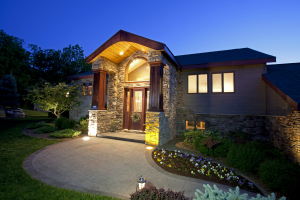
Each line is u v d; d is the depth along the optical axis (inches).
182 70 386.0
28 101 1002.1
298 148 190.9
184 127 370.3
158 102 274.7
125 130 367.9
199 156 218.5
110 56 351.3
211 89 355.6
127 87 374.9
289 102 197.8
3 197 114.0
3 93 619.5
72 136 311.1
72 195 120.6
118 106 378.3
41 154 214.5
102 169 175.6
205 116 356.5
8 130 363.3
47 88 466.9
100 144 268.2
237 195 69.3
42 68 1103.0
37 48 1106.1
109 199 117.2
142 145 267.3
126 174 165.5
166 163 197.8
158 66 281.1
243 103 326.3
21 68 895.7
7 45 815.7
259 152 190.2
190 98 372.8
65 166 179.8
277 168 147.9
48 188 130.1
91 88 529.0
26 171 161.2
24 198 114.1
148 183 147.6
